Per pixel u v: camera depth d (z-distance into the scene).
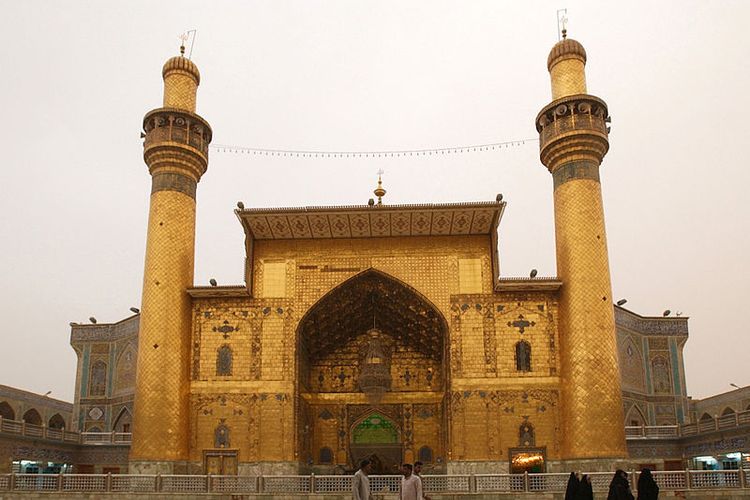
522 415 21.19
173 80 23.55
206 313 22.52
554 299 22.05
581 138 21.69
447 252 22.80
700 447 24.73
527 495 17.23
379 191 24.06
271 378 21.91
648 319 33.19
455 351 21.86
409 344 25.08
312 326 23.52
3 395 28.69
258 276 22.83
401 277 22.59
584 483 10.54
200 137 23.23
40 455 24.47
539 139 23.06
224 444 21.42
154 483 18.23
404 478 10.24
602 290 20.77
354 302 23.58
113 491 17.89
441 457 23.61
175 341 21.47
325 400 24.39
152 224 22.23
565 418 20.83
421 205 21.66
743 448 22.14
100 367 33.44
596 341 20.31
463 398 21.41
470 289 22.38
